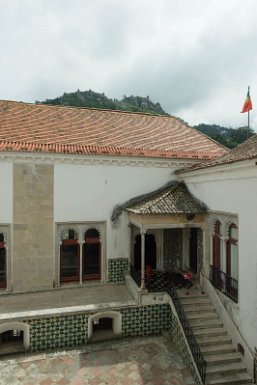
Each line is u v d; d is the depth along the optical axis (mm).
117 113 20969
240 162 10078
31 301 12531
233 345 10703
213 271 12773
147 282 13734
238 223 10758
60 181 14070
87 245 14820
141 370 9906
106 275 14789
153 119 21281
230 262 11789
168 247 16156
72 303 12344
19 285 13508
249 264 9984
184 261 15945
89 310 11469
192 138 18656
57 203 14047
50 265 13945
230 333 10938
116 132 17609
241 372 9797
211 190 12805
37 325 10977
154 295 12281
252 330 9695
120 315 11938
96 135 16562
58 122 17484
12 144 13359
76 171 14297
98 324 12414
